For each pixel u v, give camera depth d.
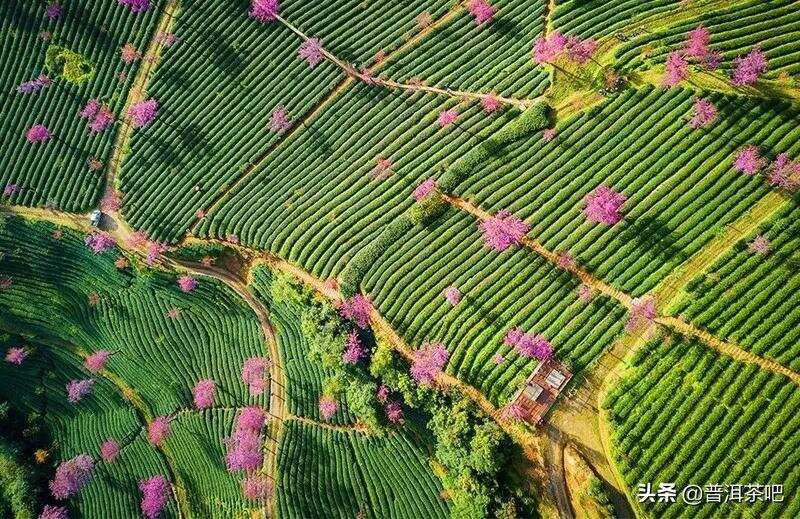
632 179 36.28
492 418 35.88
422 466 38.81
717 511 32.22
